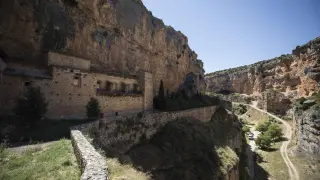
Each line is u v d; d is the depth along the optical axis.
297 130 47.50
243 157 42.28
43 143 13.01
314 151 35.84
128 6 35.66
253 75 100.62
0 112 15.77
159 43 47.16
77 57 23.02
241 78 110.50
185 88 59.19
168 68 51.88
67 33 23.88
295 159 39.16
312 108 41.12
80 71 22.00
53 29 22.23
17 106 16.00
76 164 9.23
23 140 13.49
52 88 19.09
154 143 26.64
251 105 92.50
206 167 23.94
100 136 18.28
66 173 8.13
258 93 93.56
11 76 16.55
